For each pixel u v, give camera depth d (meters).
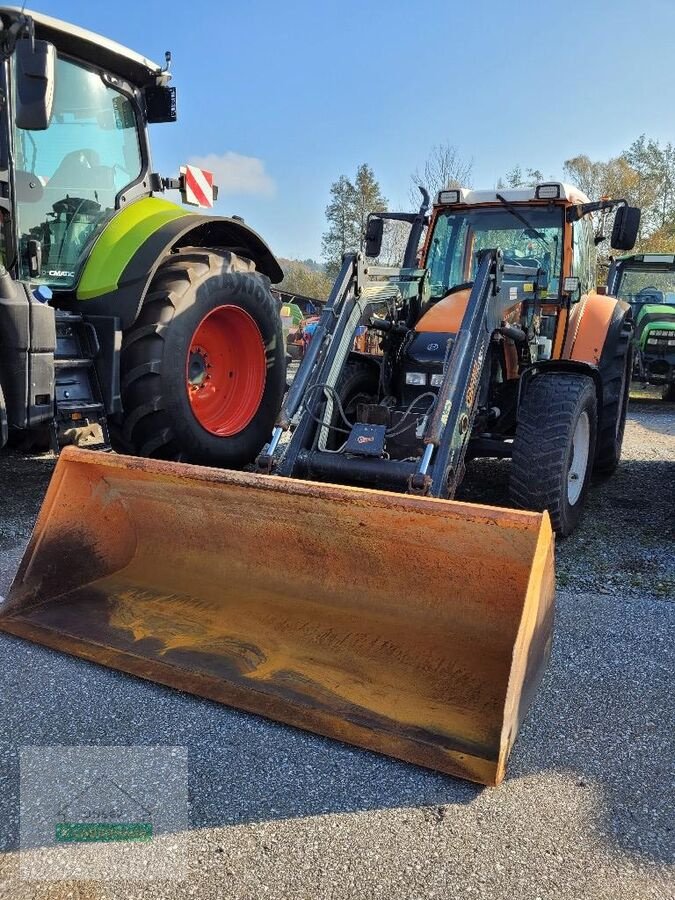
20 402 3.79
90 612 2.97
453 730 2.28
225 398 5.20
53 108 4.26
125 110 4.80
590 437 4.41
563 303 4.90
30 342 3.76
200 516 3.01
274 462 3.45
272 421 5.32
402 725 2.31
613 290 12.22
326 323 3.72
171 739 2.30
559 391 3.94
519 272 4.18
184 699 2.50
